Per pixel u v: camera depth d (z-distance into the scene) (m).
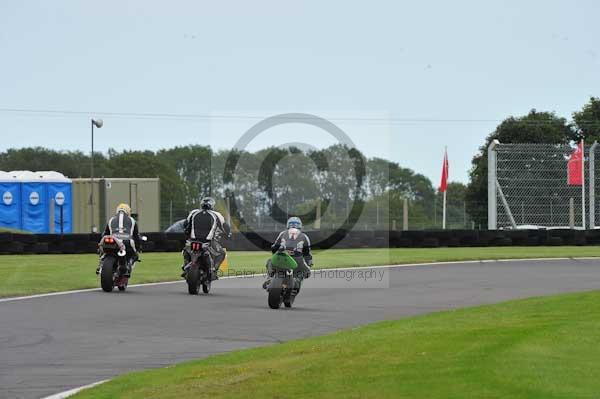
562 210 121.75
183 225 61.88
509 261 91.75
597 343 31.16
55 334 42.41
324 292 62.69
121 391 28.89
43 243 100.38
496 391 24.22
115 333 42.81
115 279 62.03
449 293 61.50
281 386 27.41
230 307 53.53
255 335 42.34
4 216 123.00
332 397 25.45
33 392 29.72
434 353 30.69
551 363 27.38
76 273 73.94
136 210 128.00
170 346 39.16
